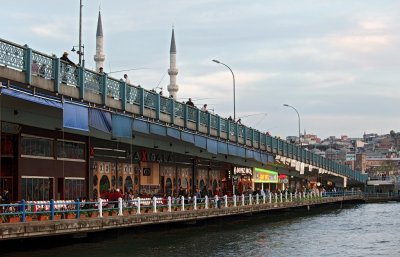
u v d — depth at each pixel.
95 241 36.41
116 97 39.59
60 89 33.00
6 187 36.41
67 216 33.38
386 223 65.31
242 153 66.69
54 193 40.06
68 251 32.25
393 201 151.50
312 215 81.00
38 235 28.95
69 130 40.41
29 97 30.44
